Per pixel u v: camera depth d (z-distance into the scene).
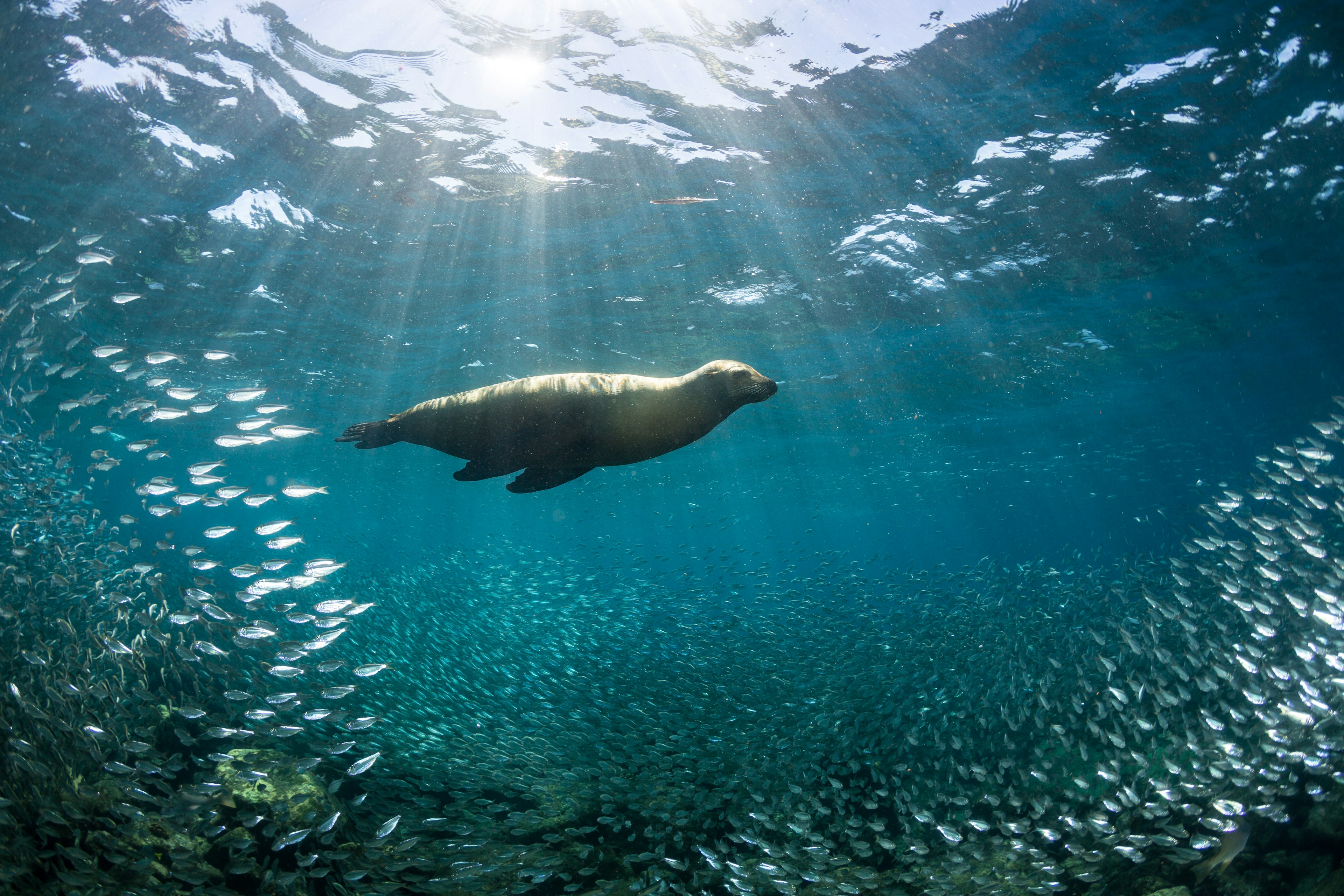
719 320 16.48
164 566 13.71
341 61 9.47
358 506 48.78
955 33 9.37
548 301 15.38
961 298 15.53
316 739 8.06
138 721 7.28
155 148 10.42
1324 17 8.98
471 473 2.28
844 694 10.76
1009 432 27.77
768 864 6.20
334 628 5.77
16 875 4.39
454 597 16.31
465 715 10.33
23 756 5.09
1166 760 7.51
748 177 11.74
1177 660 9.74
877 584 14.96
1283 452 9.31
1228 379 22.62
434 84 9.92
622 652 13.11
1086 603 13.43
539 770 8.77
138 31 8.80
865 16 9.23
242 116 10.09
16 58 8.82
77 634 7.44
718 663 12.20
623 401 2.14
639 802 7.97
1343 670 7.59
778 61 9.83
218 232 12.34
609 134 10.91
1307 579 9.24
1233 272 15.02
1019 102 10.30
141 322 15.34
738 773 8.49
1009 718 9.29
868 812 8.55
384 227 12.56
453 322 16.25
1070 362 19.92
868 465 33.62
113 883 4.66
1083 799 8.11
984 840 7.73
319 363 18.67
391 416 2.31
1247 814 7.01
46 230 11.91
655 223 12.75
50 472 10.41
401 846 6.13
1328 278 15.78
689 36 9.52
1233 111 10.40
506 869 6.51
